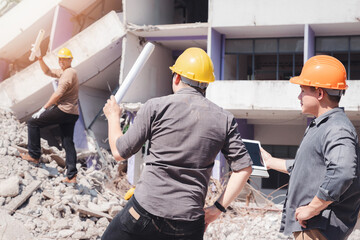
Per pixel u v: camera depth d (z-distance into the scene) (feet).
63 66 25.30
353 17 59.77
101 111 65.46
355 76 66.59
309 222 10.55
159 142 9.36
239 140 9.75
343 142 9.94
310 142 10.69
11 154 26.76
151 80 70.28
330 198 9.80
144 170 9.47
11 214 21.74
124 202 27.50
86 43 62.13
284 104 59.00
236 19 62.54
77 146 61.41
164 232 9.13
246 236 27.66
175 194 9.13
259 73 69.00
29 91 60.44
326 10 60.49
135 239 9.29
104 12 69.97
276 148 69.72
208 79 9.86
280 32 64.90
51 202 23.26
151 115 9.42
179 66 9.95
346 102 57.31
